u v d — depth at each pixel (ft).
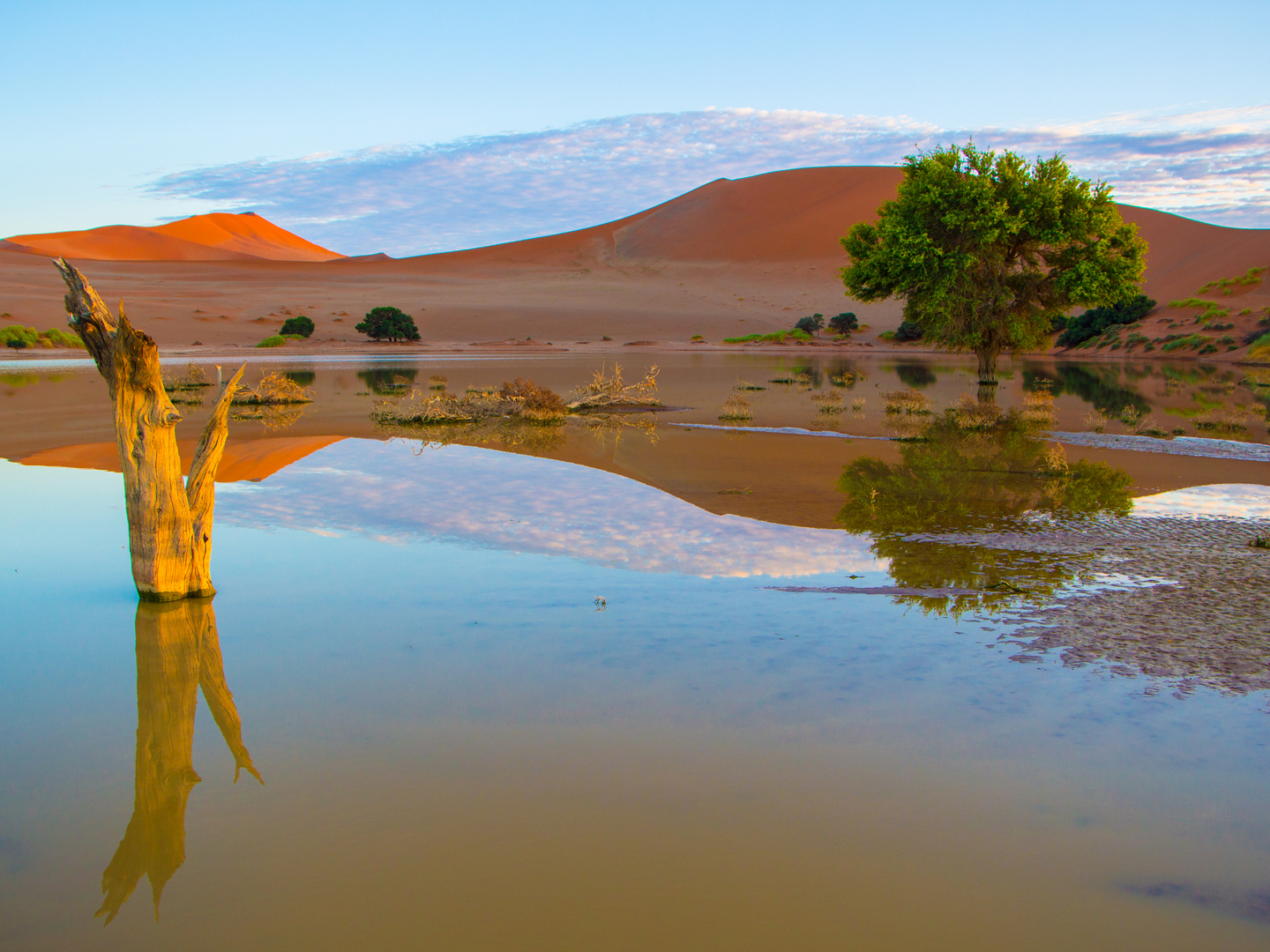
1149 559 24.59
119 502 33.63
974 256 87.10
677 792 11.76
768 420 63.62
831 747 13.10
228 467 41.27
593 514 31.22
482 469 41.16
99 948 8.75
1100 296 88.69
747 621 19.20
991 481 38.32
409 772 12.42
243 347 196.54
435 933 8.93
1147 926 9.05
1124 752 12.89
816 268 353.10
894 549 26.05
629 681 15.72
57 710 14.92
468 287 347.36
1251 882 9.77
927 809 11.33
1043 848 10.46
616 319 264.11
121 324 19.75
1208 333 150.30
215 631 18.85
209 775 12.44
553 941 8.73
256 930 9.03
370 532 28.48
